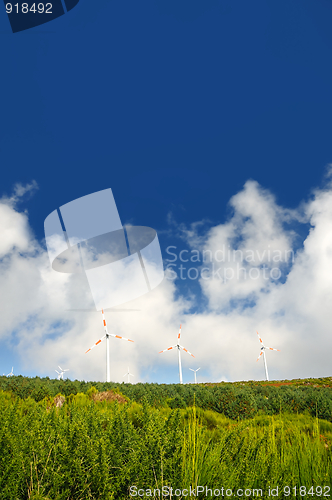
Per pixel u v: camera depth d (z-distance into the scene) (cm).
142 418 425
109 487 299
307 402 1367
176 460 320
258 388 2331
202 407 1562
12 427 384
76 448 330
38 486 298
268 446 351
